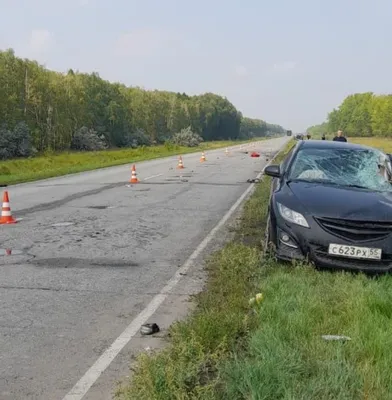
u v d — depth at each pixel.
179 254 7.48
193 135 93.38
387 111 95.25
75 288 5.81
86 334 4.48
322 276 5.70
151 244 8.15
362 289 5.11
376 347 3.74
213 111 153.00
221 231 9.22
